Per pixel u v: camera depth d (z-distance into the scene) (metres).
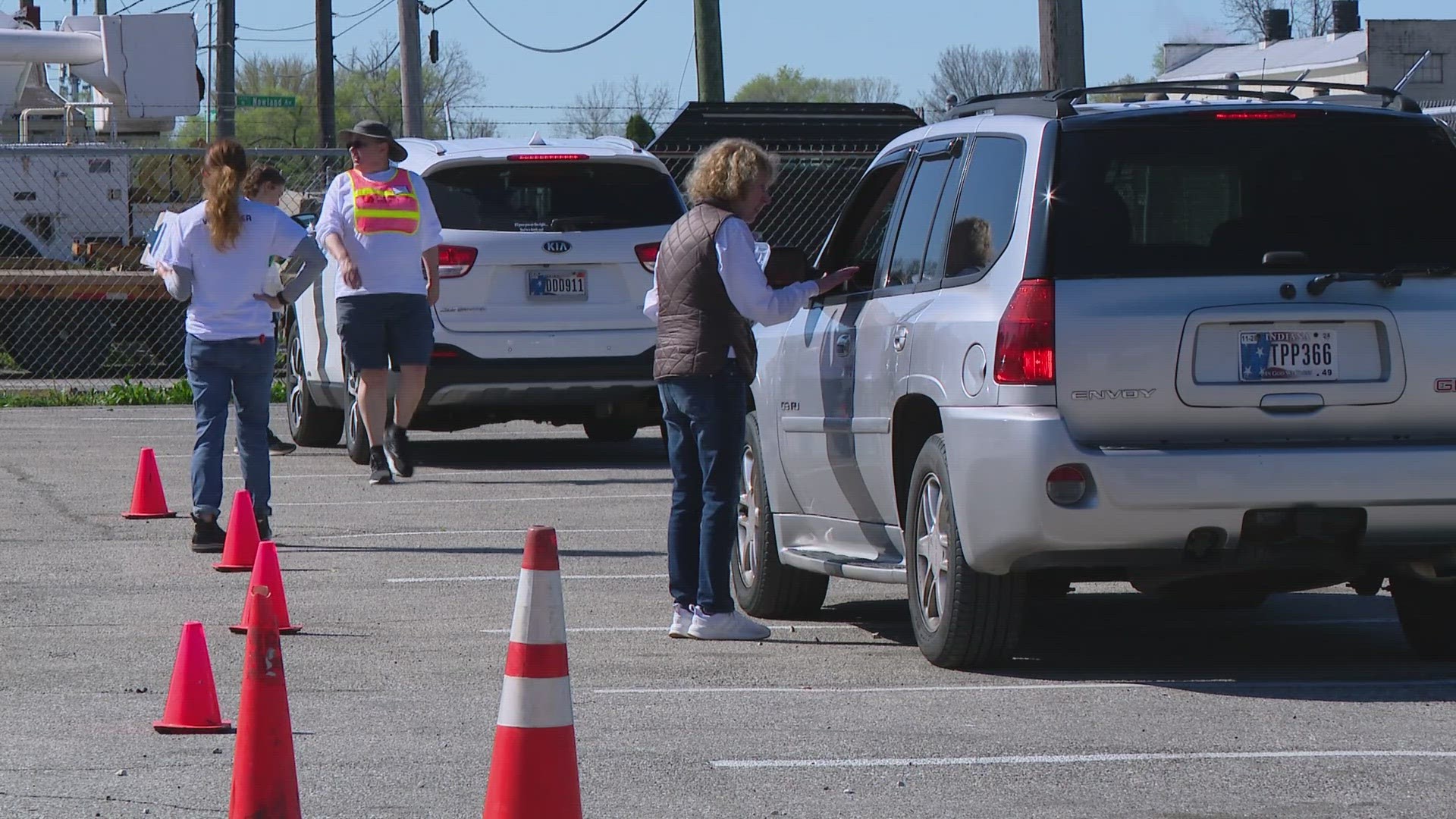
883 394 28.03
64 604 32.97
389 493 48.84
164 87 98.19
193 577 36.06
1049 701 25.00
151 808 19.88
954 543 26.08
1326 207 25.53
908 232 29.03
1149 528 24.42
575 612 32.41
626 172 52.19
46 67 104.62
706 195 29.17
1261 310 24.86
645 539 41.06
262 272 39.12
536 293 50.81
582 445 62.12
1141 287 24.86
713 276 28.88
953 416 25.66
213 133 130.62
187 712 23.34
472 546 39.94
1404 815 19.50
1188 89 27.75
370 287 47.66
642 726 23.66
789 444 31.69
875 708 24.70
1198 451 24.45
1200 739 22.78
